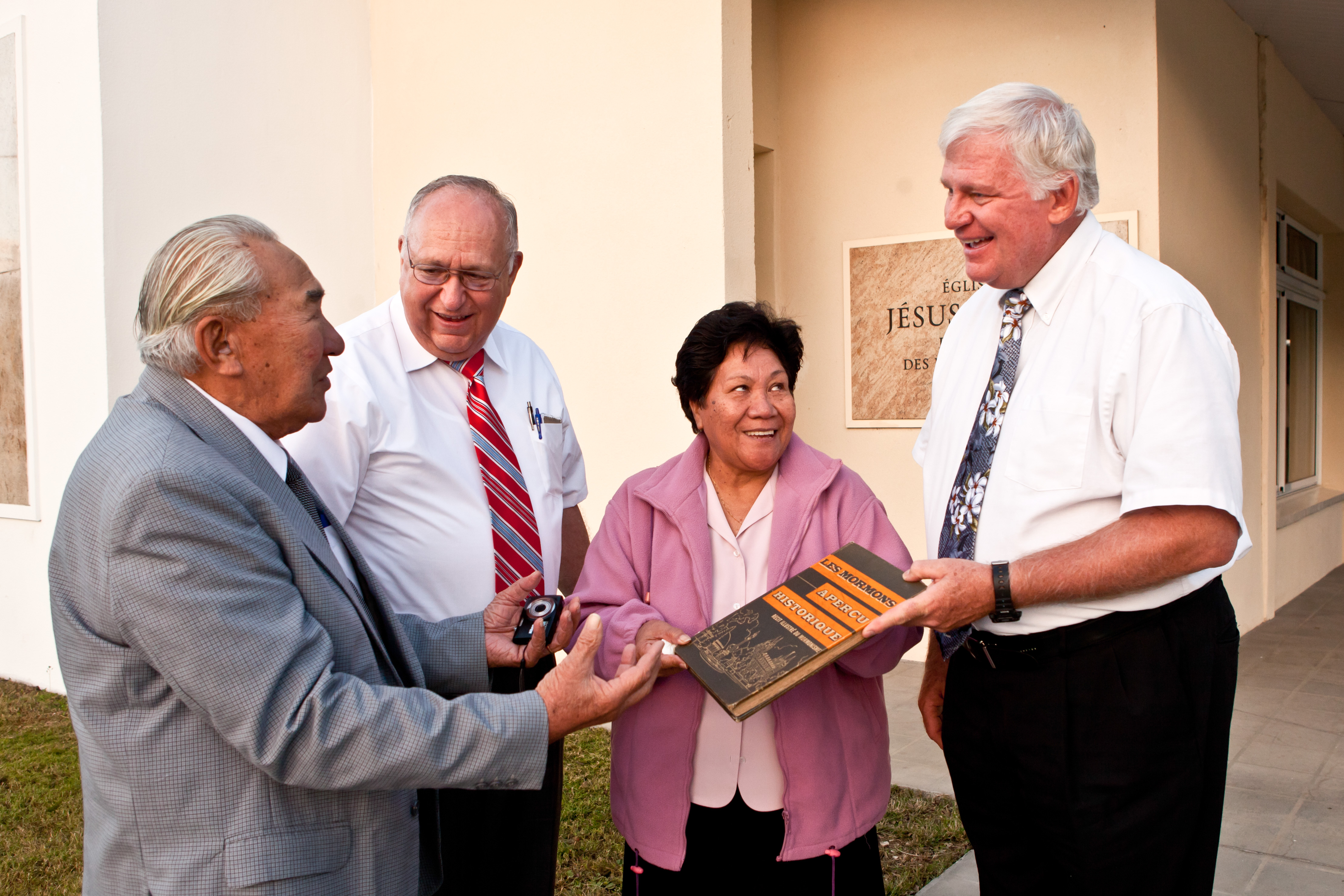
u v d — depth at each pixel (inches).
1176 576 60.1
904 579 62.9
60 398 174.6
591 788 135.9
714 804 68.3
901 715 165.3
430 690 63.4
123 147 164.4
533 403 90.1
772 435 67.9
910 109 189.3
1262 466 232.4
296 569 53.6
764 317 69.1
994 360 72.1
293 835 51.5
